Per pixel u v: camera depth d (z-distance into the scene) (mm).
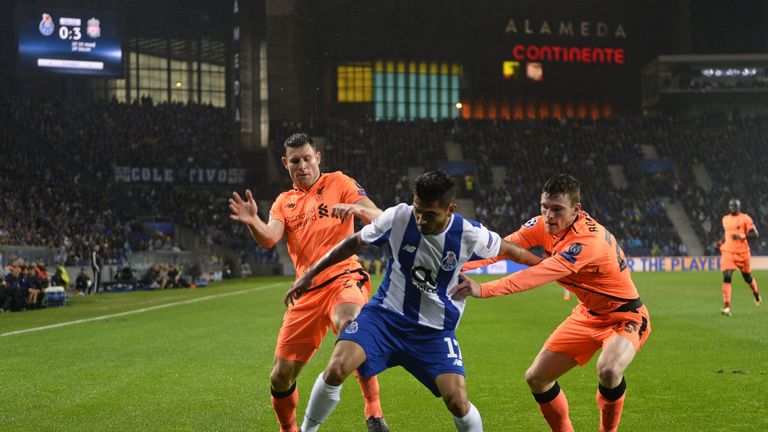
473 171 56438
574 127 60219
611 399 5410
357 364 4832
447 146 58812
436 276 4883
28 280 21594
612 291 5613
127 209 46875
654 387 8055
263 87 56125
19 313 20047
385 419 6742
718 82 61656
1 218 36562
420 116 63812
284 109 57812
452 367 4906
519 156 57844
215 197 51062
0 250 25719
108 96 61406
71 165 48844
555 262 5305
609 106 65625
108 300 25984
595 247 5434
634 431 6188
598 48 65188
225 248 47219
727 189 54094
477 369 9406
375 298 5109
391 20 63406
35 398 7672
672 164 57500
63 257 34875
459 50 64250
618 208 52312
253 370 9445
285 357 5730
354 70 63312
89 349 11562
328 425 6488
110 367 9711
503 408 7117
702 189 54219
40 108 52000
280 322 16141
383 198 52719
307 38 61906
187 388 8211
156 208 47594
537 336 13055
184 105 59500
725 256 16469
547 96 65000
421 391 8008
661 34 65125
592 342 5680
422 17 63750
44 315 19094
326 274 5852
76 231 39406
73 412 7008
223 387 8266
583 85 65188
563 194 5406
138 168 49625
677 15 64250
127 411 7043
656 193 54469
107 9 59875
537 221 5980
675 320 15258
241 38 56125
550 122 60812
